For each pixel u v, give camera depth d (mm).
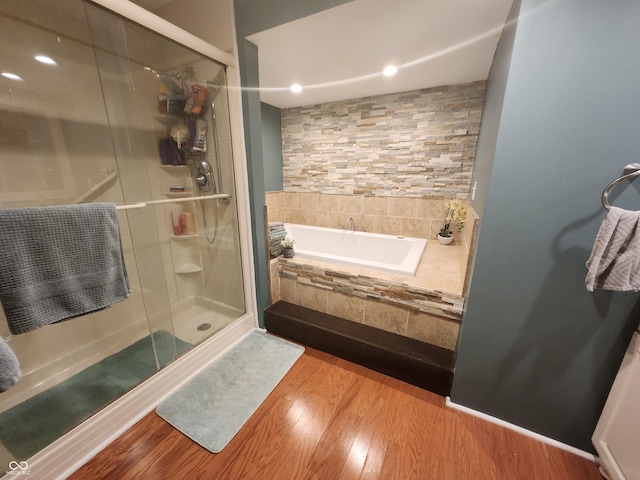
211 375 1604
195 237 2141
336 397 1451
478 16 1248
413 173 2660
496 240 1106
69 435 1089
